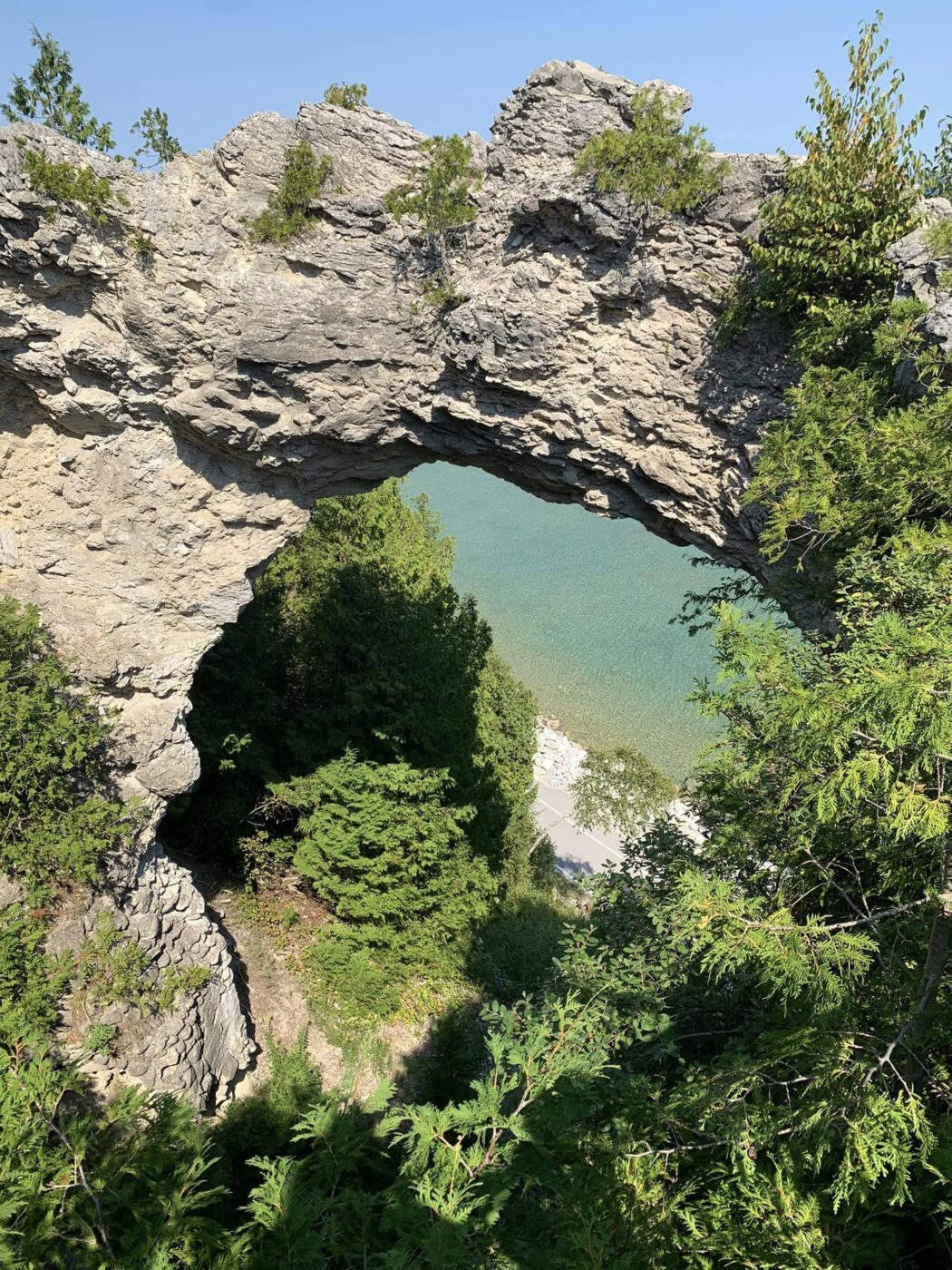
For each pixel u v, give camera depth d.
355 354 15.43
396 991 21.50
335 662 26.19
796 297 13.39
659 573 73.88
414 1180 7.11
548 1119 7.56
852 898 9.95
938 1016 7.79
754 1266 6.61
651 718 51.12
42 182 12.84
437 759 24.91
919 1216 7.52
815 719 6.55
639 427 15.85
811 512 11.61
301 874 23.06
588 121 13.96
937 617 6.81
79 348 14.29
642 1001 11.37
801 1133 7.42
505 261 15.17
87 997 15.02
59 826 14.59
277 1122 14.92
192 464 16.30
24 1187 7.76
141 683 17.12
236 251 14.57
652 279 14.59
